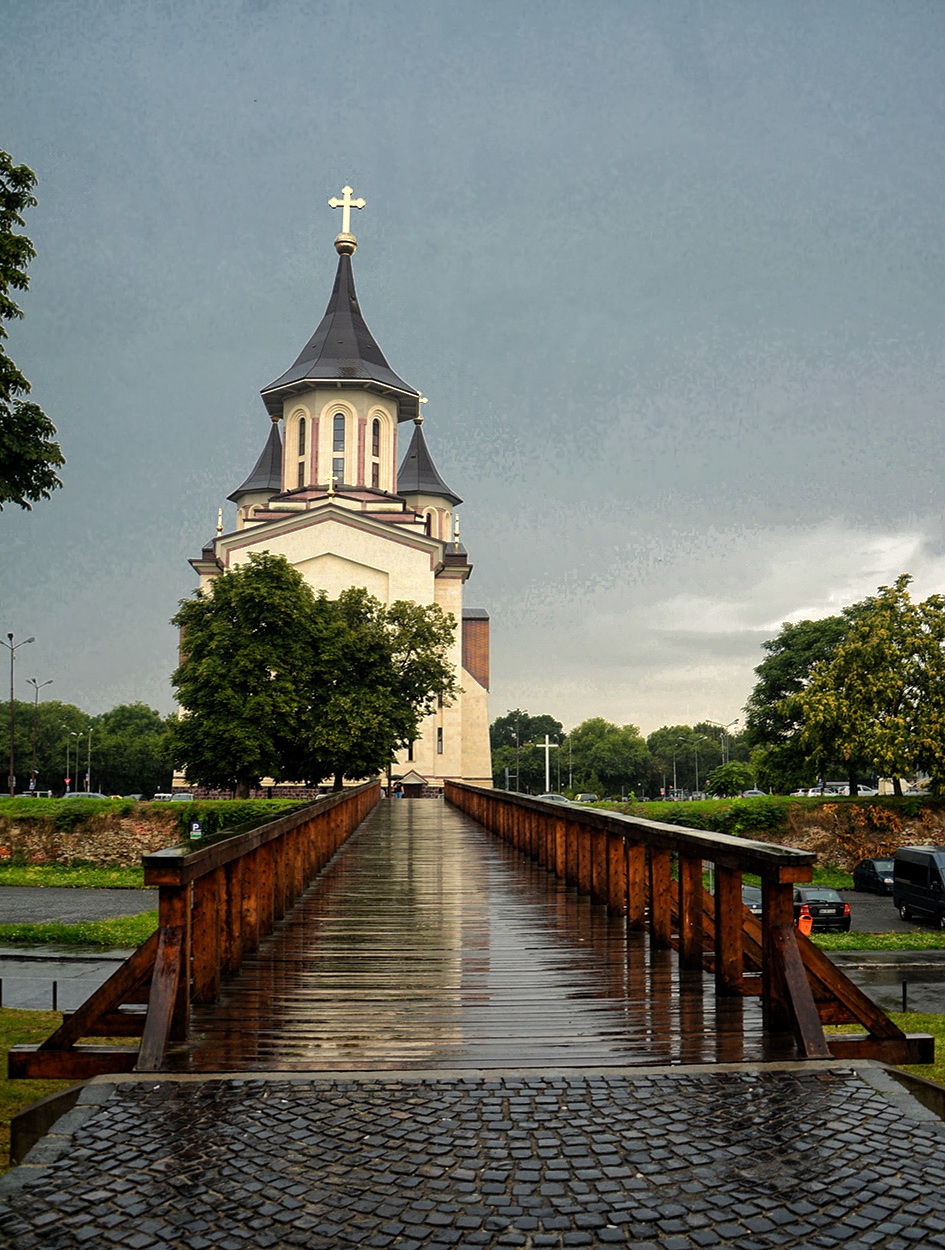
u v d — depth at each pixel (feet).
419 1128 12.21
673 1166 11.13
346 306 208.54
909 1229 9.80
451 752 186.29
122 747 360.48
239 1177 10.89
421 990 20.26
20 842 127.24
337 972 22.15
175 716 134.62
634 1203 10.32
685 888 22.53
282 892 30.63
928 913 86.89
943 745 117.70
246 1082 13.84
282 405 206.18
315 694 132.87
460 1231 9.80
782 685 160.15
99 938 72.33
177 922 16.11
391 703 135.33
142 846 126.21
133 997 16.97
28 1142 13.52
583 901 34.40
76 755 357.41
